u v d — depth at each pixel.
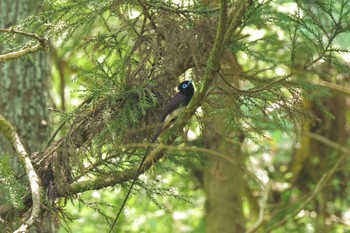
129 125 10.52
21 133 13.98
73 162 10.60
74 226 20.84
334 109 18.27
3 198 11.30
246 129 11.03
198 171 20.06
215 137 10.86
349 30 9.29
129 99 10.39
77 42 16.44
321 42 9.52
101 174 10.77
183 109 9.99
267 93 10.28
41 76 14.30
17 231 8.15
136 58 10.72
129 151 10.86
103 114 10.16
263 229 14.02
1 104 14.01
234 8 9.68
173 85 10.49
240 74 10.49
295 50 10.09
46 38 10.43
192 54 10.08
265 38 10.66
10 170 10.02
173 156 11.43
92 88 10.34
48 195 10.69
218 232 18.36
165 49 10.27
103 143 10.40
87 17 10.58
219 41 9.06
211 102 10.51
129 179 10.66
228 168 18.19
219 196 18.41
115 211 20.48
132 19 10.67
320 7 9.57
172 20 10.31
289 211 16.77
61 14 11.00
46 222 11.40
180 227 21.94
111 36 10.73
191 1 10.66
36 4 14.13
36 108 14.18
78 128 10.64
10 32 10.21
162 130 10.34
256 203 19.77
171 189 11.30
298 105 10.36
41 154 10.91
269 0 9.52
